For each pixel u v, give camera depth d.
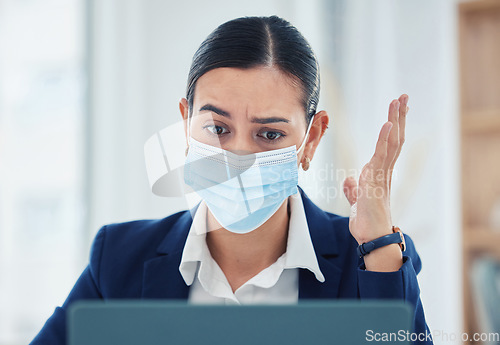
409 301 1.09
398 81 2.54
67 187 2.92
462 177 2.33
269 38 1.12
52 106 2.96
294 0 2.66
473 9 2.40
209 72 1.12
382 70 2.55
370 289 1.09
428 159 2.47
